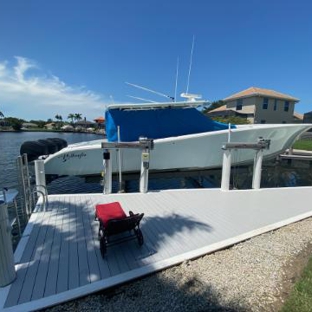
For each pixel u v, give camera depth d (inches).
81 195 217.2
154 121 295.3
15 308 87.0
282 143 334.6
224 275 107.1
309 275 104.6
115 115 286.0
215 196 222.4
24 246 128.4
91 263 113.8
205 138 293.0
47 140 319.0
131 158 285.7
